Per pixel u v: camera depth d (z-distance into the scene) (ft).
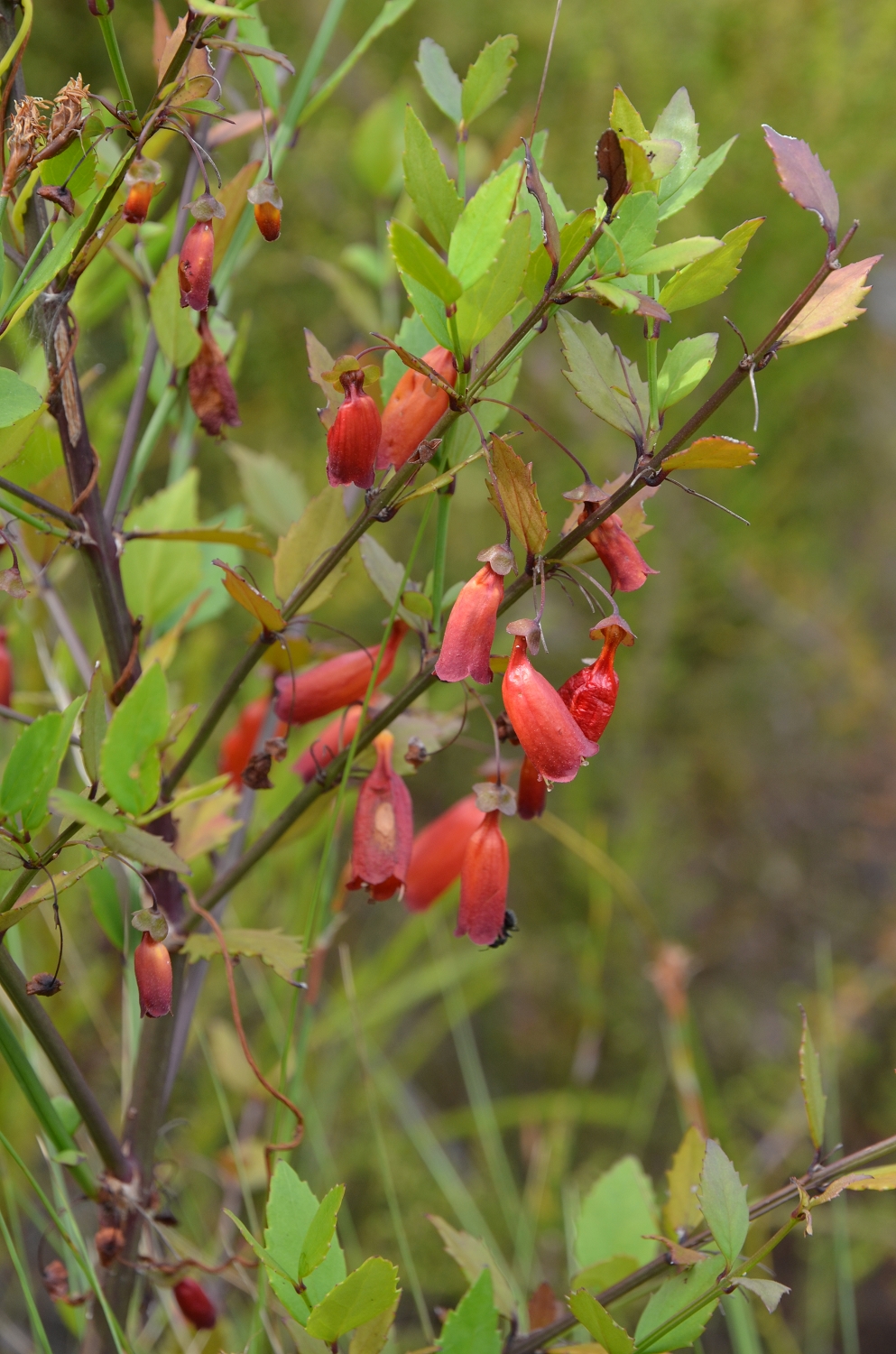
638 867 6.22
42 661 2.51
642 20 5.88
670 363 2.07
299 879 3.15
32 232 2.16
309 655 2.26
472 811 2.35
